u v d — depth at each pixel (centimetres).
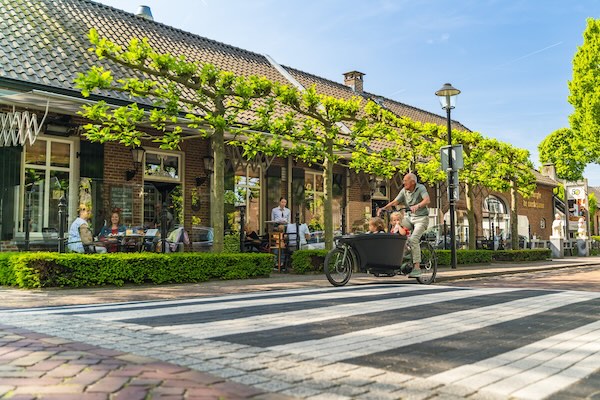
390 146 1911
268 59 1972
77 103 1084
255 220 1562
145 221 1153
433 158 1822
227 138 1390
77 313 502
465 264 1564
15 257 810
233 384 262
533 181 2052
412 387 267
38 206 1086
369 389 262
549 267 1534
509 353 344
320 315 485
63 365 291
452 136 1688
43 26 1287
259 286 855
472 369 304
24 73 1051
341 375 286
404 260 916
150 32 1584
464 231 2222
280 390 256
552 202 3475
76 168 1210
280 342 367
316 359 320
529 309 534
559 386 274
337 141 1303
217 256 958
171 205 1349
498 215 2856
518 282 1031
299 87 1847
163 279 880
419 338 386
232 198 1489
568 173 4566
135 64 929
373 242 862
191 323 441
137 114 932
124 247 1045
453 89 1363
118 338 373
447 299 608
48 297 690
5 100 1055
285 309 523
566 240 2673
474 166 1847
